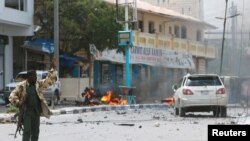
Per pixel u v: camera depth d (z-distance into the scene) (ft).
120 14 190.90
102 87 211.20
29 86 51.39
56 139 66.18
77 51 195.72
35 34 193.06
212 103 106.32
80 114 119.96
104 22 186.19
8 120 98.89
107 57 213.66
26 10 183.83
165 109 147.33
